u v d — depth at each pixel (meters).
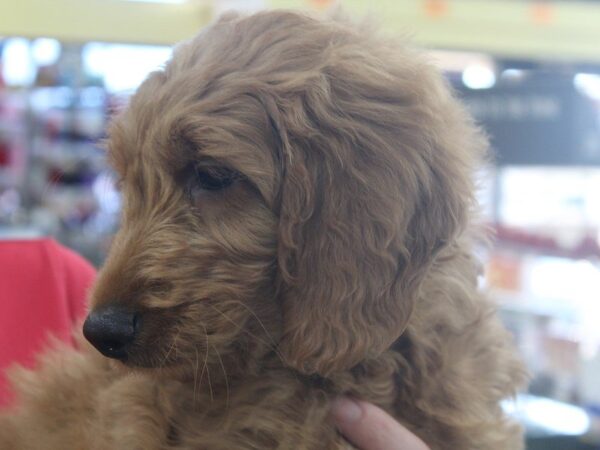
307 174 1.26
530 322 3.27
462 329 1.50
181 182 1.29
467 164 1.42
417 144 1.32
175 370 1.27
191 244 1.26
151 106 1.32
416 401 1.43
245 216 1.27
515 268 3.34
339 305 1.27
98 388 1.53
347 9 1.58
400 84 1.35
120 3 2.44
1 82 3.30
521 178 3.30
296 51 1.33
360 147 1.29
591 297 3.39
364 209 1.28
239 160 1.24
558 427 2.87
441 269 1.48
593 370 3.17
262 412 1.36
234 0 2.16
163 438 1.38
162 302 1.23
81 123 3.26
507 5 3.07
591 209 3.41
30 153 3.31
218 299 1.27
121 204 1.45
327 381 1.39
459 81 3.01
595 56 3.29
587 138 3.04
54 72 3.29
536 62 3.28
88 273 2.30
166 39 2.48
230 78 1.28
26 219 3.27
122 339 1.22
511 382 1.60
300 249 1.28
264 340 1.33
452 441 1.44
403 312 1.30
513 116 2.95
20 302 2.08
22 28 2.37
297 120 1.26
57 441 1.51
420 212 1.32
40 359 1.78
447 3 2.92
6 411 1.69
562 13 3.21
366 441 1.34
